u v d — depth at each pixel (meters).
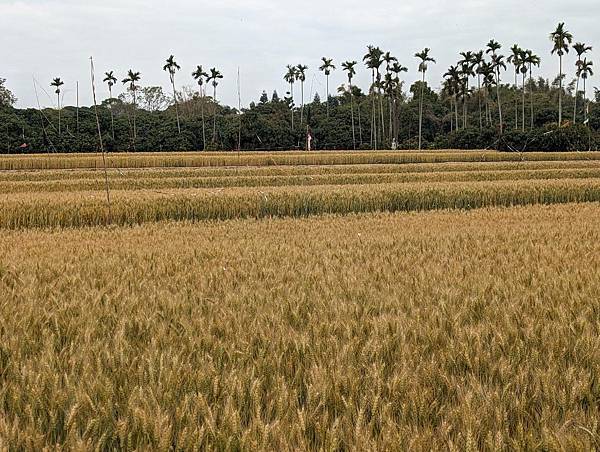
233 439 3.13
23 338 5.01
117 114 102.06
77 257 9.76
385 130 100.69
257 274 8.14
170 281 7.60
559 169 35.41
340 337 5.16
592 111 93.31
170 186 29.88
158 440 3.10
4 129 73.31
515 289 6.89
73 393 3.71
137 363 4.40
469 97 97.56
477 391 3.77
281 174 37.91
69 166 50.47
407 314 5.94
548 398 3.77
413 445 3.03
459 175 32.31
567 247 10.30
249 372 4.16
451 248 10.54
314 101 143.50
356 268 8.41
